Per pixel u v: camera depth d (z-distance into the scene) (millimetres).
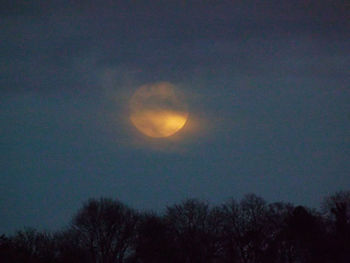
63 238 110625
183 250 120750
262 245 116500
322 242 103062
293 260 111375
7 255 84438
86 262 111938
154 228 119688
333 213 107562
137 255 118000
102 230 117312
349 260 98312
